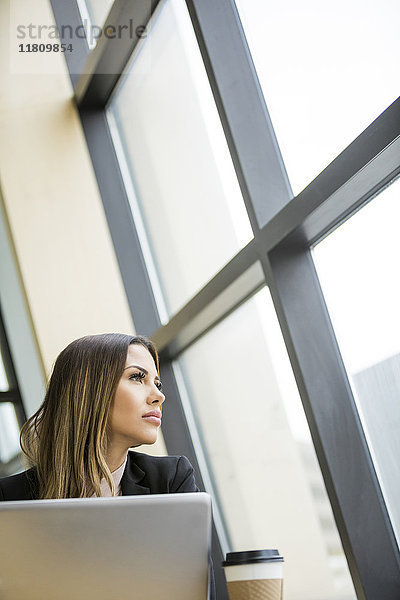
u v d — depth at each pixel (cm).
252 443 317
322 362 256
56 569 112
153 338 358
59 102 408
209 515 118
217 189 325
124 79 393
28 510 112
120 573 114
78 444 170
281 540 303
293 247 266
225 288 298
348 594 269
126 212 398
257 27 296
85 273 382
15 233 380
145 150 380
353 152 218
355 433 251
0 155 392
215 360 337
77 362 173
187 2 309
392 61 233
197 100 334
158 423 169
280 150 286
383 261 239
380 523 241
